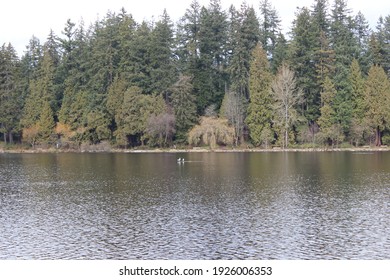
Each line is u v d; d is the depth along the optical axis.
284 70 84.94
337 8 94.19
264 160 64.25
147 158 70.50
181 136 88.69
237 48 88.75
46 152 89.81
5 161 68.00
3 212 32.03
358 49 92.50
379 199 34.56
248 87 89.75
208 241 25.05
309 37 88.88
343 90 86.31
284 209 31.81
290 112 84.81
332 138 84.50
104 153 84.06
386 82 86.06
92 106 91.19
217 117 90.00
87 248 24.27
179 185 41.78
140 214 30.89
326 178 44.78
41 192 39.28
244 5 90.56
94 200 35.59
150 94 90.75
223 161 63.44
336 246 24.05
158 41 90.25
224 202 34.19
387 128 87.44
